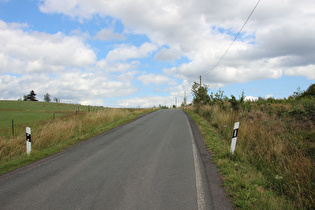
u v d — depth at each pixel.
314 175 4.33
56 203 3.50
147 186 4.14
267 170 5.24
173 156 6.37
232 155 6.09
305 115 9.02
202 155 6.46
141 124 14.98
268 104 13.55
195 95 33.56
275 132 8.07
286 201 3.71
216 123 13.05
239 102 15.13
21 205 3.46
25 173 5.18
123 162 5.86
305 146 6.08
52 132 9.85
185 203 3.44
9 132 14.30
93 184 4.32
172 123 15.20
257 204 3.36
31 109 43.50
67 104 63.25
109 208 3.30
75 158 6.46
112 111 19.80
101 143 8.68
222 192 3.85
